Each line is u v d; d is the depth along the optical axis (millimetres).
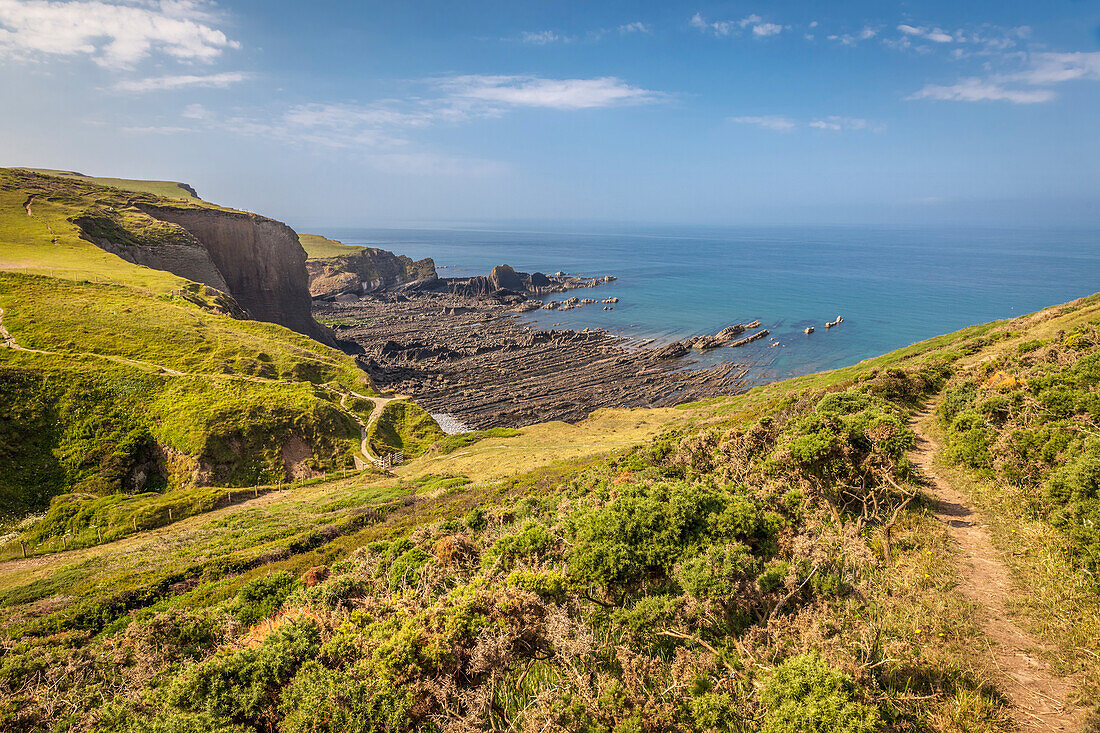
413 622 7055
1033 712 5422
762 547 8695
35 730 9297
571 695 5914
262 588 15844
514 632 6816
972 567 8469
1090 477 8922
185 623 12695
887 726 5184
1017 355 23406
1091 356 15188
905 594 7695
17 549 36812
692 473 14414
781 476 12281
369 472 53875
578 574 8188
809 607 7051
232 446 53656
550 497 17859
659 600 7324
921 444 16562
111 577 26141
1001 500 10617
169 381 58688
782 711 5113
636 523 8617
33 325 62906
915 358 42469
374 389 79625
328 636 7555
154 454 51469
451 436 67438
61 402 51500
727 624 7133
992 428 13133
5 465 44781
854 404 18359
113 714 7984
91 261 90188
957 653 6309
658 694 5918
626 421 66438
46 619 21359
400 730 5734
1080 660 5945
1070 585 7270
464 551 11570
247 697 6266
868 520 10539
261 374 70000
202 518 41531
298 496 47312
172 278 94875
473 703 5969
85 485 45969
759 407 33594
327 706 5773
